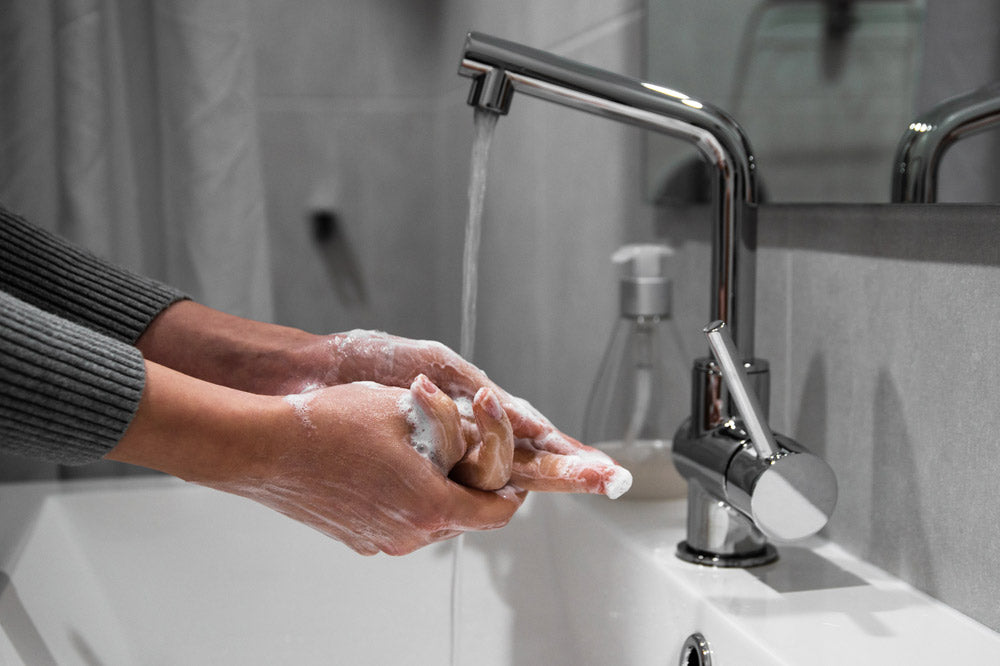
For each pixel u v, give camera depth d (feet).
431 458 1.43
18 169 3.17
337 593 2.24
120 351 1.38
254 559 2.30
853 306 1.85
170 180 3.33
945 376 1.60
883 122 1.77
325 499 1.45
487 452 1.45
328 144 5.02
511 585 2.25
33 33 3.13
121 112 3.35
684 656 1.70
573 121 3.38
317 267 5.07
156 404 1.35
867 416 1.82
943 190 1.61
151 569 2.30
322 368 1.78
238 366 1.87
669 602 1.76
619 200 3.00
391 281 5.16
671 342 2.26
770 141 2.14
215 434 1.37
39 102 3.16
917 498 1.68
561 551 2.27
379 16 5.02
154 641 2.17
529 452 1.55
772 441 1.59
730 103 2.32
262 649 2.19
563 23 3.43
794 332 2.06
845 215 1.87
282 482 1.43
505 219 4.25
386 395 1.45
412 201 5.15
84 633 2.01
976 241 1.52
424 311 5.20
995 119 1.48
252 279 3.37
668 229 2.69
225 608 2.25
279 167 4.98
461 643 2.17
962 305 1.56
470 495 1.46
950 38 1.59
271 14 4.90
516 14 3.93
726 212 1.79
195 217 3.30
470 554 2.26
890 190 1.74
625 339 2.27
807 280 2.00
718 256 1.81
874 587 1.71
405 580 2.23
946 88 1.61
